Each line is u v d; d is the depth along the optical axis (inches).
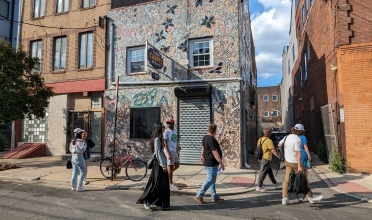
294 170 244.1
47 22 611.8
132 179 343.0
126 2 528.7
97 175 372.8
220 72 448.8
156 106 482.3
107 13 549.0
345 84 378.0
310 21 646.5
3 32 772.6
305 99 764.6
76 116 573.0
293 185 240.2
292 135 249.0
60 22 598.2
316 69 578.9
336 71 401.7
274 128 2182.6
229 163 429.7
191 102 462.0
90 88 549.0
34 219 201.2
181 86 467.5
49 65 599.5
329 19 442.3
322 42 507.8
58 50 602.9
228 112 436.8
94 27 557.9
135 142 489.7
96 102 560.4
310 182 333.1
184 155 456.4
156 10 497.4
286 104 1454.2
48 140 587.2
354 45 375.6
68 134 575.5
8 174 384.2
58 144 577.3
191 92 446.0
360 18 376.5
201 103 455.5
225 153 433.1
